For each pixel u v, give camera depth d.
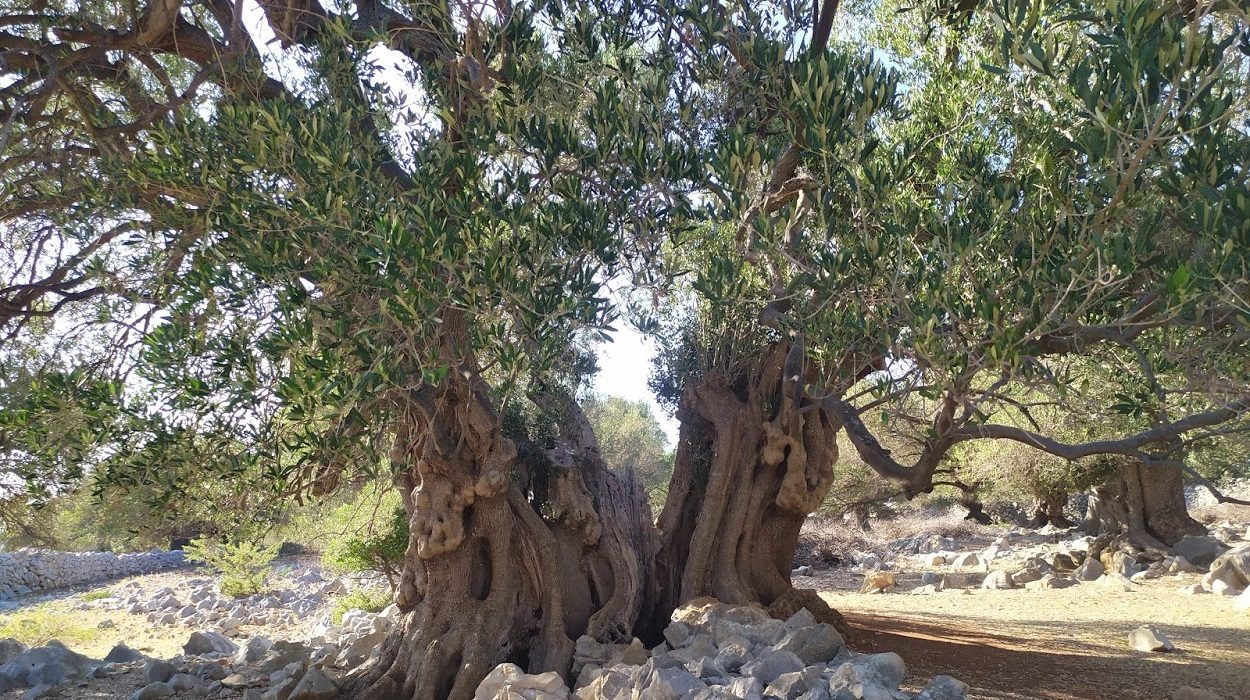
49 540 12.34
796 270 5.85
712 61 6.57
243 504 6.36
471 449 8.21
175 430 5.74
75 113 8.55
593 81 6.93
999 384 4.69
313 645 11.46
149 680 9.78
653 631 9.64
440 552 8.17
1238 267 3.89
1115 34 3.74
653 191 6.20
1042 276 4.79
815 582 21.80
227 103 6.72
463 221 5.49
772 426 9.73
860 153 5.18
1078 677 8.71
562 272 5.68
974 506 33.28
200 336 5.86
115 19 7.90
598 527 9.25
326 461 5.41
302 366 5.02
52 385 5.81
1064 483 20.81
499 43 6.71
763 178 6.03
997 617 13.46
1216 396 4.91
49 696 9.57
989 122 6.84
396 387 4.98
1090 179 4.64
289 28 7.55
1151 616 12.88
